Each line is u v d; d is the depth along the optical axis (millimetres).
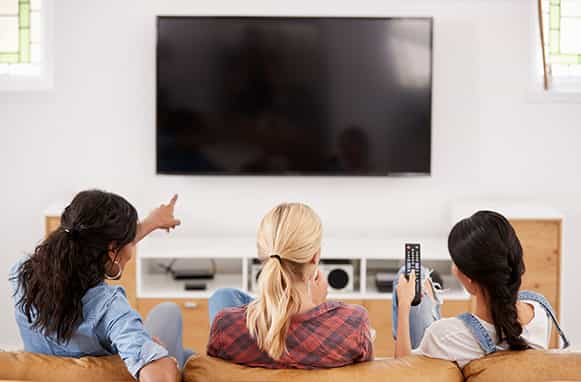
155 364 1860
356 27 4363
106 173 4531
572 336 4594
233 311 2039
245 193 4586
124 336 1947
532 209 4277
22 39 4441
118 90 4484
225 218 4598
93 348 2055
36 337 2090
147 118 4508
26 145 4488
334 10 4453
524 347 2057
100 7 4430
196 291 4254
